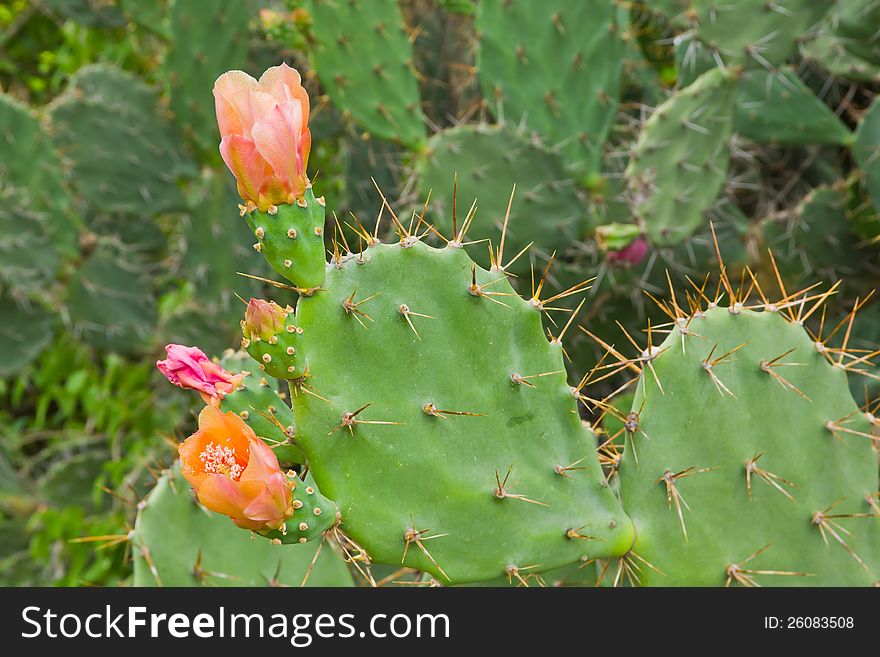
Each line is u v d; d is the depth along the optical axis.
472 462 1.59
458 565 1.59
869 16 3.04
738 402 1.78
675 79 3.82
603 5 2.91
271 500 1.33
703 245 2.99
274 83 1.41
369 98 2.85
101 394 4.00
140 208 3.81
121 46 4.71
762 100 3.12
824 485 1.84
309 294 1.48
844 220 3.08
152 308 3.87
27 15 4.84
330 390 1.49
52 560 3.69
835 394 1.86
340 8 2.80
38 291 3.69
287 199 1.44
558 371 1.67
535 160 2.78
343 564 2.17
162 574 2.15
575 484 1.68
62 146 3.73
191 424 3.81
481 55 2.86
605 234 2.77
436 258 1.58
